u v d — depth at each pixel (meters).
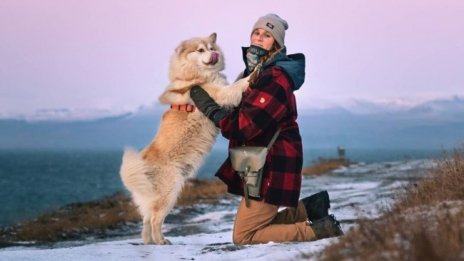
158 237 7.04
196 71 7.43
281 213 6.06
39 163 156.50
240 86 6.99
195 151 7.32
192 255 5.55
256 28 6.32
